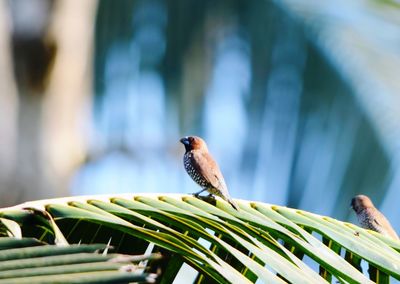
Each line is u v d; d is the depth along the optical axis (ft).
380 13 51.67
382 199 51.16
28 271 12.04
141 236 15.44
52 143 55.26
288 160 58.29
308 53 55.88
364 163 51.16
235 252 14.88
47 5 54.13
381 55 50.70
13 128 53.72
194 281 16.96
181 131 62.64
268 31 59.11
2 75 53.36
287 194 58.39
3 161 53.31
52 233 15.71
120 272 11.88
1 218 14.60
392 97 49.47
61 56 54.65
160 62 62.75
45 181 54.85
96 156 60.54
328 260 16.40
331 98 53.06
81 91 56.70
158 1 61.77
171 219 16.25
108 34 62.34
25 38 53.57
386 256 17.67
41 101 54.44
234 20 60.80
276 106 59.52
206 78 62.28
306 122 56.90
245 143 60.49
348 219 54.39
